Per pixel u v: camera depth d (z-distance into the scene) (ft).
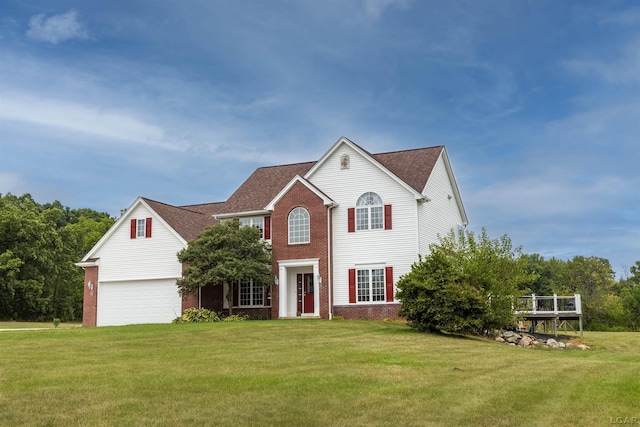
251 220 116.37
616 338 110.22
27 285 184.75
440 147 117.39
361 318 103.86
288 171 127.13
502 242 88.43
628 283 242.17
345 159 110.01
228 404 35.58
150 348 61.00
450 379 45.01
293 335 73.05
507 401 37.63
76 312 230.89
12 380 42.29
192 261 107.34
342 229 108.06
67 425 31.27
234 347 61.98
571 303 104.42
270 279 107.24
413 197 104.17
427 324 80.64
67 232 216.74
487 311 80.38
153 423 31.58
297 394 38.45
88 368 47.70
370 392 39.47
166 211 120.98
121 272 119.03
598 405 37.24
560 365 55.06
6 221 181.06
